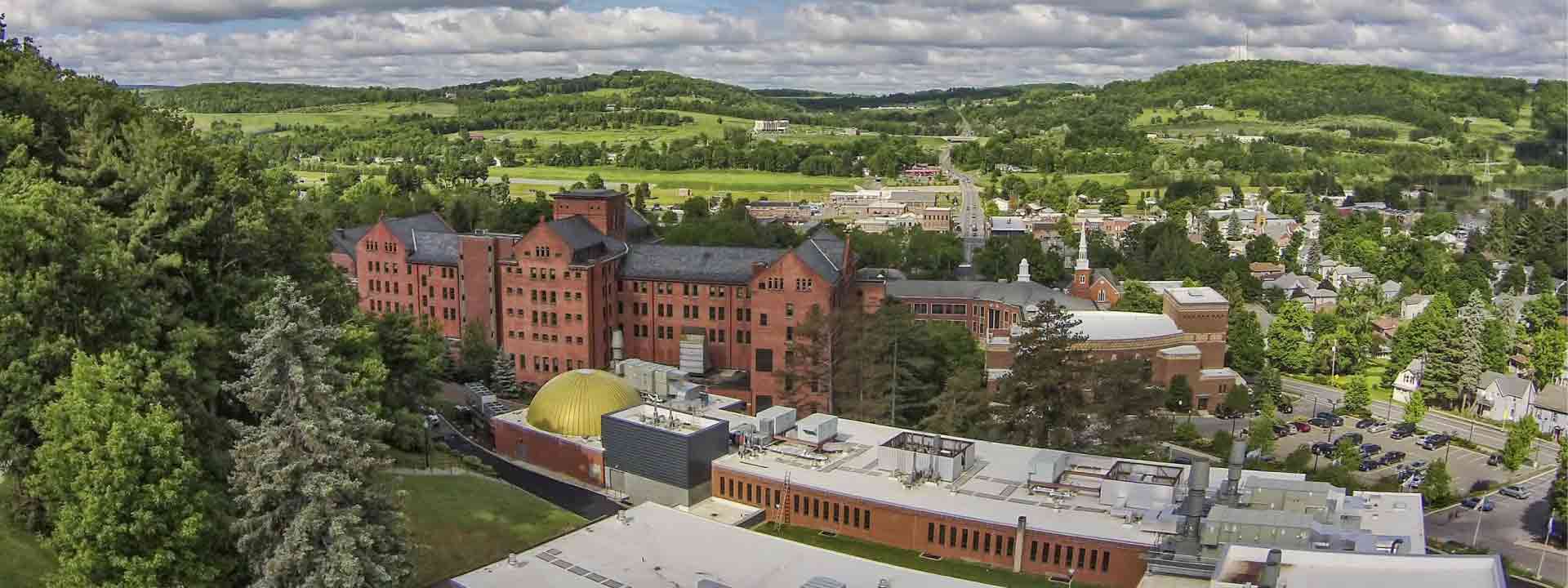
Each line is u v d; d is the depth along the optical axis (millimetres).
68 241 74750
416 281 181125
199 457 71875
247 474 62656
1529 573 121438
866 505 100000
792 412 120125
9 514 74062
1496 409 195125
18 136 90375
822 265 157125
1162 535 84000
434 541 92250
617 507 113750
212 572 66625
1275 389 194500
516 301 165125
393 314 124750
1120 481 95750
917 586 82125
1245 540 77625
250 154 106562
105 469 62000
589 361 161250
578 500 116312
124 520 63719
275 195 100812
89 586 63219
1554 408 185125
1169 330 186125
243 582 71062
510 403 158125
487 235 177375
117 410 64812
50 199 75250
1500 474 162250
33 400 70812
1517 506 147375
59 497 67000
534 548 88438
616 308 168250
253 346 62000
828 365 145500
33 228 72375
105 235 80875
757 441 114562
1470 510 145625
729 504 110375
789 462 111375
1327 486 89312
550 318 162750
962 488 102500
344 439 61938
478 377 166250
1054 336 127625
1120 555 88062
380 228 183125
